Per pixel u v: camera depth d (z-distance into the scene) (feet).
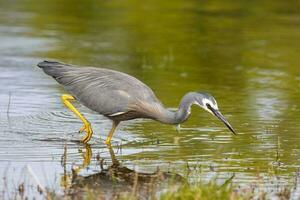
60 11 93.09
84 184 37.40
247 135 46.85
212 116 51.44
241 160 41.73
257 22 89.10
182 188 34.73
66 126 48.37
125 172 39.40
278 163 41.22
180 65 68.08
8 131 46.60
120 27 84.84
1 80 60.03
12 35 78.48
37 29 82.07
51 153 42.55
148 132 47.52
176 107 52.90
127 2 99.91
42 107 52.65
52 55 69.87
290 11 96.63
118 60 68.74
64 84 45.14
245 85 61.26
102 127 48.44
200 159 41.78
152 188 35.70
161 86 59.67
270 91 59.36
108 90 43.83
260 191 35.68
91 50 72.74
